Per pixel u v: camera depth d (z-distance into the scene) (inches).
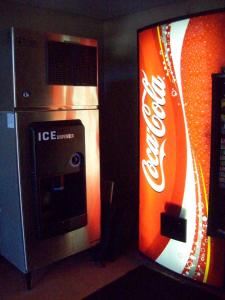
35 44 83.5
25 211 87.1
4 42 82.7
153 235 97.0
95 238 103.0
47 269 100.5
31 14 106.7
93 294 87.6
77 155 94.3
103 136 130.7
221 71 76.9
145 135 94.7
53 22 112.3
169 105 87.4
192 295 87.3
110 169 131.3
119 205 115.0
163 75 87.3
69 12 114.6
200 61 80.3
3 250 98.9
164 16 108.1
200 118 82.4
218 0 96.4
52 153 87.5
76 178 96.6
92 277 96.1
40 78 85.4
